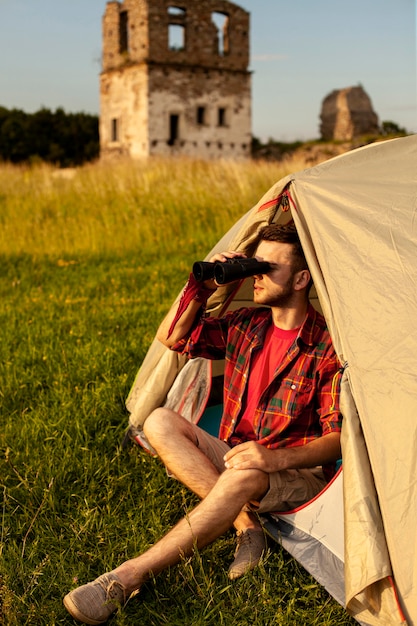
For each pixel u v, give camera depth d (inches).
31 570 113.9
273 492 112.5
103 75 1472.7
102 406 173.3
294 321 120.6
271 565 114.0
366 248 106.3
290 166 559.5
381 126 1672.0
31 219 489.7
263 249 118.4
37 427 161.9
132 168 652.7
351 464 97.6
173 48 1357.0
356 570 93.6
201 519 108.0
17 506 134.1
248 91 1429.6
